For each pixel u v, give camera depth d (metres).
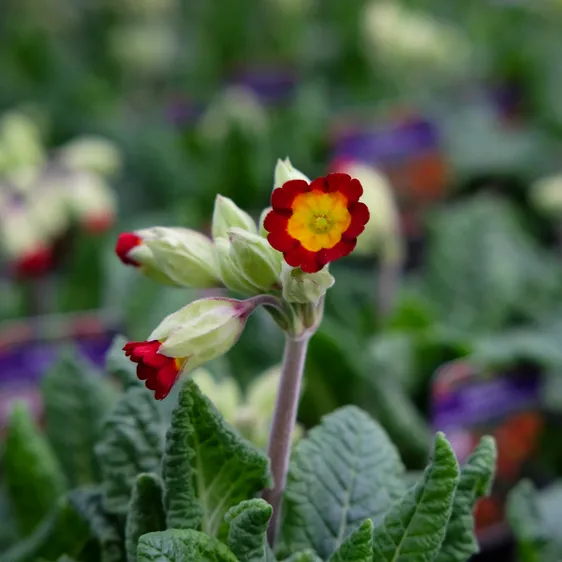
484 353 0.59
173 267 0.39
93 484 0.48
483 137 1.04
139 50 1.12
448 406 0.57
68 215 0.70
